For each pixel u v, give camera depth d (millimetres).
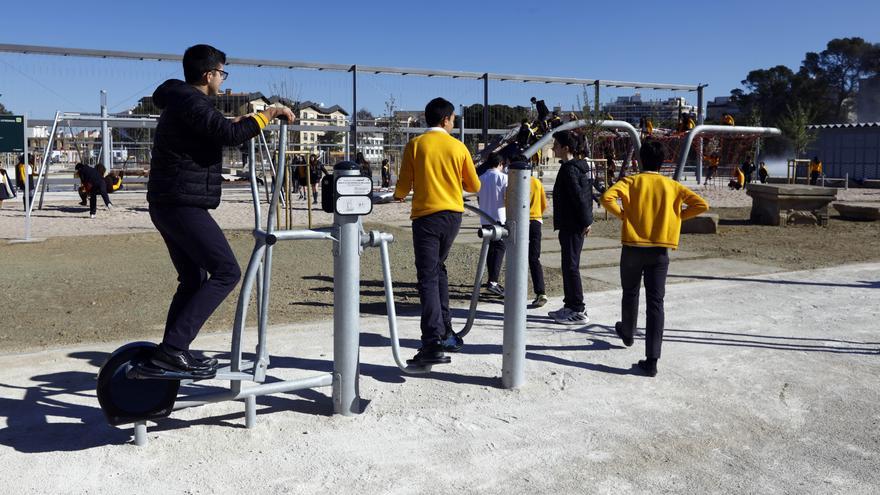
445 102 5559
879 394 4965
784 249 12797
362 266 10719
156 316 7270
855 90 86125
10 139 14406
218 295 3984
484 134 30047
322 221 18938
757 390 5035
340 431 4250
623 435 4230
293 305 7805
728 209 21922
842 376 5352
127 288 8859
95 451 3932
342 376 4465
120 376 3822
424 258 5348
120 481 3588
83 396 4801
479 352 5969
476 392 4961
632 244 5473
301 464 3803
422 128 33000
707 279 9531
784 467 3811
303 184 27156
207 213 4039
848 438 4203
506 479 3650
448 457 3908
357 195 4340
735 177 36000
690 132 9141
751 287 8930
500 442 4117
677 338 6410
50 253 12508
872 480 3662
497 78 29797
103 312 7453
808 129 41906
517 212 4891
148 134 38219
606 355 5898
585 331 6711
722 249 12789
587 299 8227
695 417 4527
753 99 85562
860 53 83938
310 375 5262
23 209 22406
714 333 6594
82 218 19703
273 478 3639
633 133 9211
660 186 5453
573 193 6777
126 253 12508
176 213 3914
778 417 4527
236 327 4090
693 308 7672
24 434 4148
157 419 3998
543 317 7281
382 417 4477
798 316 7293
